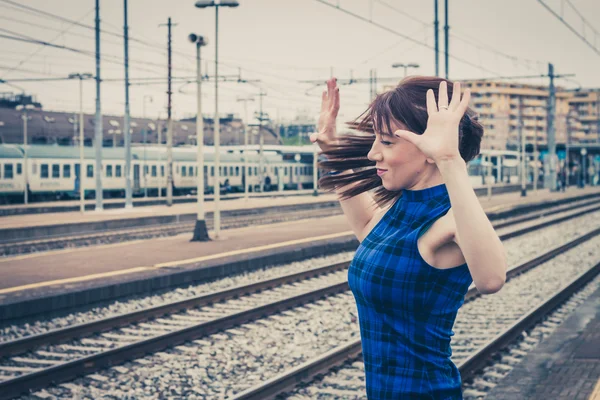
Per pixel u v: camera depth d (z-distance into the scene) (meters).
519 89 158.25
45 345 7.96
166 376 6.91
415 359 1.88
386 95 1.97
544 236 23.45
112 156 42.56
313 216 31.30
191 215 28.70
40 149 40.06
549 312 10.32
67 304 9.94
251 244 17.33
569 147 71.00
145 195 44.56
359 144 2.19
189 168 47.50
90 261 14.10
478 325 9.54
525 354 7.69
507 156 78.38
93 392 6.41
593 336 7.92
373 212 2.33
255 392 6.05
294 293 11.79
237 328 8.99
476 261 1.70
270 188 50.03
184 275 12.30
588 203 45.22
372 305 1.92
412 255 1.85
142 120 87.69
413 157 1.91
